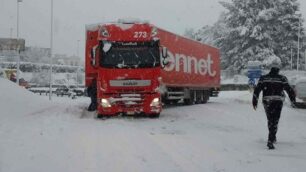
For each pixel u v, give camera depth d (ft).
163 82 81.87
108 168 30.42
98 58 66.08
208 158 34.78
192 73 101.04
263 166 32.55
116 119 64.28
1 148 36.68
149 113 66.18
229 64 270.67
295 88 83.97
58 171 29.45
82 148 37.86
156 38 66.23
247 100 118.11
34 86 258.37
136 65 65.51
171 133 49.29
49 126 52.54
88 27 79.56
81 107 86.33
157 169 30.40
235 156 36.01
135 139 43.70
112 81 65.16
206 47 111.75
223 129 53.72
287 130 52.80
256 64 138.41
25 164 31.22
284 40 265.34
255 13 259.60
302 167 32.53
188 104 102.01
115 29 65.87
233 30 261.65
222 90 195.52
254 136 47.62
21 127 50.57
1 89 78.95
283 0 262.88
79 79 313.53
